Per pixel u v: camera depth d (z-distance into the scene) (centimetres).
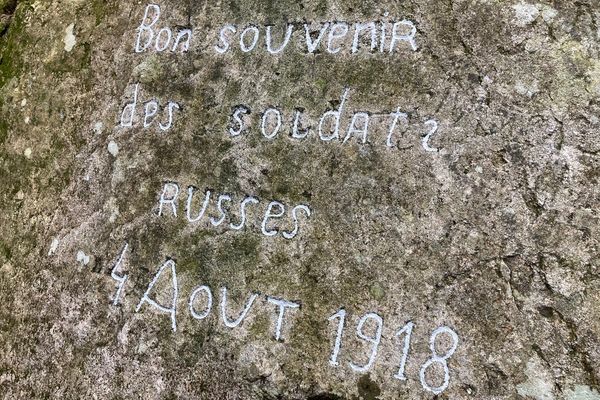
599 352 111
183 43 148
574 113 119
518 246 117
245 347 126
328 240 126
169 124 144
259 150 135
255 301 128
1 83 178
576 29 122
